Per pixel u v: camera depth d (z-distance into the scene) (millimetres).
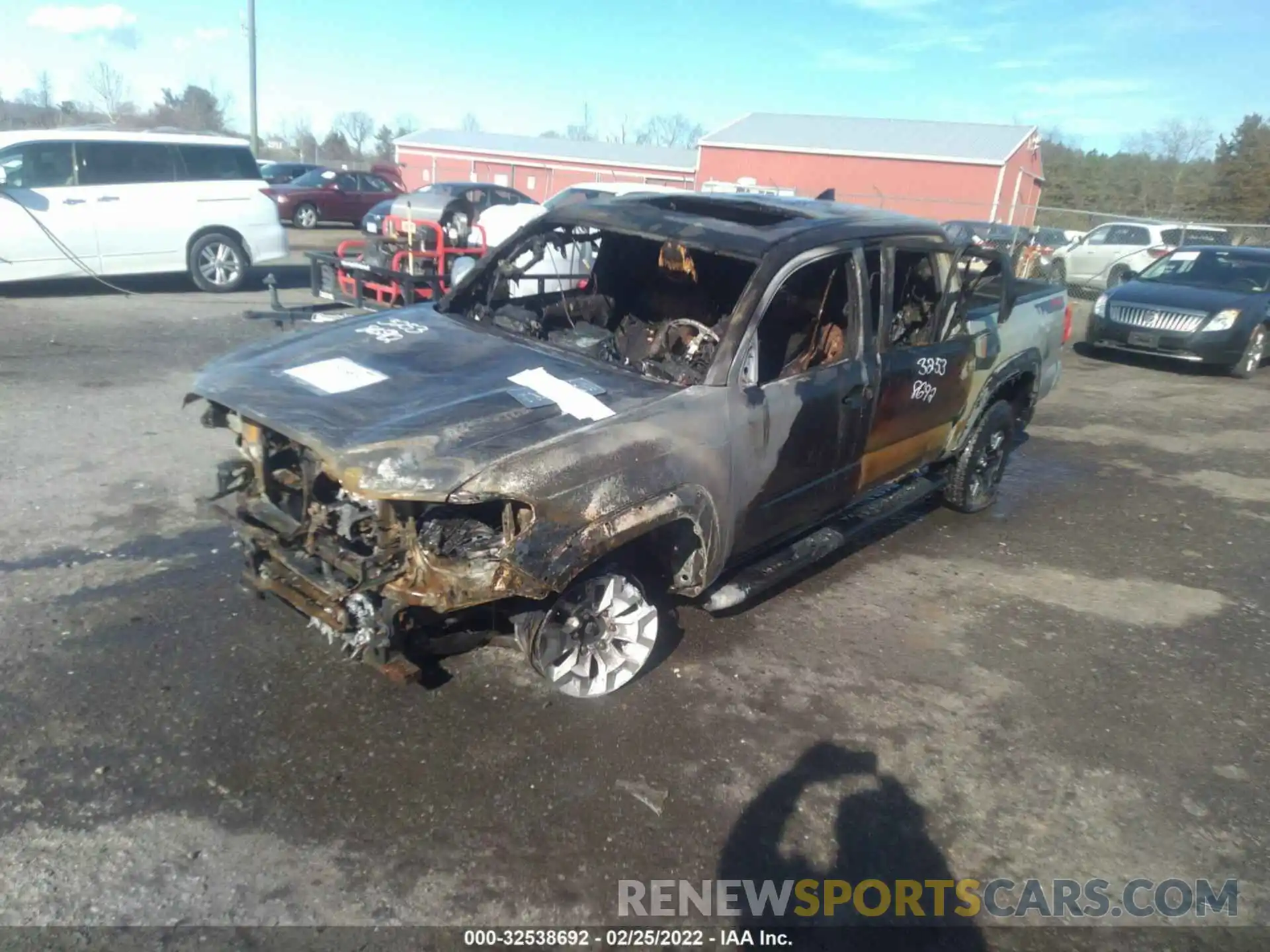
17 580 4223
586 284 5223
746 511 3928
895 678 4125
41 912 2527
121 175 11000
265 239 12203
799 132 35875
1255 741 3889
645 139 71500
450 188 15289
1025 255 19266
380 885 2721
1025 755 3652
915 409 4871
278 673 3686
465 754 3307
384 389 3490
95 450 5875
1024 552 5754
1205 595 5328
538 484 3062
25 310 9945
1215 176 52250
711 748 3488
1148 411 9789
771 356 4516
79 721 3305
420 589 3020
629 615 3713
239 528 3539
